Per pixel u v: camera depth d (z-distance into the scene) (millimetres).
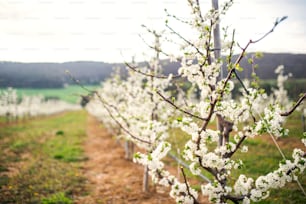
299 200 6152
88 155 12492
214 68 3609
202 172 8477
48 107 48688
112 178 8906
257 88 3609
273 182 3148
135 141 6234
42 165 9938
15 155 11539
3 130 20750
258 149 9789
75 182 8250
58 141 16172
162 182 3617
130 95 8414
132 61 6914
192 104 3807
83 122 35875
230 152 3562
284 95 12891
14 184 7711
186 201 3449
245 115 3504
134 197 7188
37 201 6590
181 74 4043
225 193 3365
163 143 3320
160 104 6605
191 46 3732
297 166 3139
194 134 3334
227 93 3363
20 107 33344
